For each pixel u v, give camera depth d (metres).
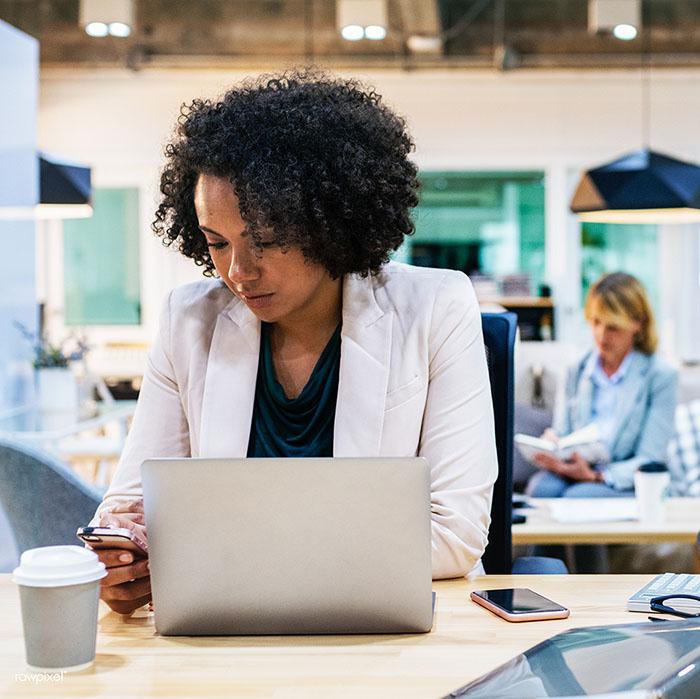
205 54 8.13
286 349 1.77
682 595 1.42
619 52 8.01
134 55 8.01
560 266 8.27
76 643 1.21
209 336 1.79
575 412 4.27
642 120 8.19
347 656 1.25
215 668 1.22
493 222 8.45
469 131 8.29
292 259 1.61
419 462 1.29
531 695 1.01
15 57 4.52
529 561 1.90
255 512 1.30
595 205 4.20
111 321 8.62
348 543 1.30
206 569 1.32
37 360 5.21
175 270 8.53
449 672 1.19
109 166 8.46
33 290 4.91
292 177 1.56
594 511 3.15
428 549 1.31
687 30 7.68
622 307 4.04
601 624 1.36
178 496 1.31
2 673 1.21
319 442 1.73
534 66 8.06
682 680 1.00
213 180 1.58
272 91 1.67
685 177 4.16
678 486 4.41
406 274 1.80
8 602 1.49
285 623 1.33
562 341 8.27
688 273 8.16
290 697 1.12
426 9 7.14
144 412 1.80
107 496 1.73
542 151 8.27
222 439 1.72
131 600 1.43
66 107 8.44
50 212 5.37
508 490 1.94
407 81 8.28
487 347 1.96
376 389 1.69
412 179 1.73
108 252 8.58
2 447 2.76
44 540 2.83
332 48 7.96
